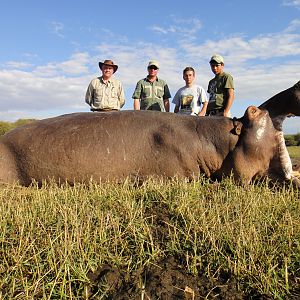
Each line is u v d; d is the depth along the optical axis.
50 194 5.15
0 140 6.36
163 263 3.47
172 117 6.42
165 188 5.26
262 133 6.07
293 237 3.89
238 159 6.07
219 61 9.47
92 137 6.15
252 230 3.88
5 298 2.94
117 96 10.40
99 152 6.09
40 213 4.38
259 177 6.21
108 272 3.27
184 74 10.38
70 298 2.96
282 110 6.24
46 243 3.63
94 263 3.38
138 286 3.09
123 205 4.54
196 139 6.19
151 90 10.37
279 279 3.25
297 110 6.13
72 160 6.09
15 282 3.14
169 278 3.24
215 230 3.92
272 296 3.05
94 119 6.34
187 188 5.25
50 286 3.08
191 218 4.13
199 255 3.54
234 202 4.80
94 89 10.21
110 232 3.88
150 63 10.23
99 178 6.14
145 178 6.18
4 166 6.23
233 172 6.13
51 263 3.30
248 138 6.05
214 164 6.21
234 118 6.34
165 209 4.63
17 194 5.41
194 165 6.19
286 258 3.38
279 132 6.23
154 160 6.14
